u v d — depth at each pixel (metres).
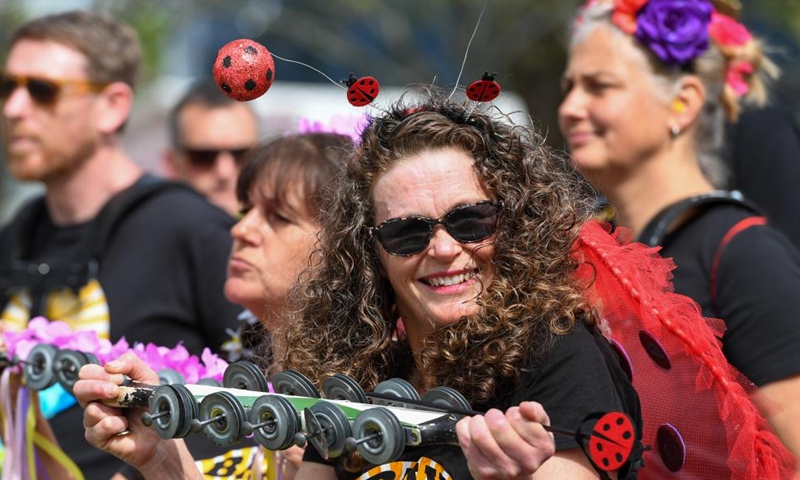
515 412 5.62
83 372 7.43
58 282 11.25
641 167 10.37
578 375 6.40
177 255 11.27
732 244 9.23
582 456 6.22
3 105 11.97
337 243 7.29
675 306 7.45
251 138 16.77
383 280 7.30
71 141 11.73
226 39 55.31
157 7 45.53
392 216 6.89
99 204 11.87
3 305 11.47
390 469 6.71
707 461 7.33
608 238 7.60
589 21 10.62
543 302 6.64
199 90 16.83
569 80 10.89
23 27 12.11
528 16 40.50
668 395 7.35
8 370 9.14
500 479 5.70
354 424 6.10
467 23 42.00
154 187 11.52
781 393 8.75
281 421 6.28
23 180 11.98
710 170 10.77
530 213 6.89
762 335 8.90
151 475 7.57
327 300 7.35
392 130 7.05
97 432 7.38
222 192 16.61
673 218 9.60
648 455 7.33
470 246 6.75
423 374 7.05
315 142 9.23
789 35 36.22
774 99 12.98
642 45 10.30
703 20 10.34
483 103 7.35
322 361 7.33
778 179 12.27
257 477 8.68
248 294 9.13
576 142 10.53
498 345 6.56
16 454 9.12
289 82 53.81
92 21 12.27
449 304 6.78
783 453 7.57
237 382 7.25
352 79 7.20
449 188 6.77
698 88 10.37
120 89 12.16
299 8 50.25
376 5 45.94
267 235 9.10
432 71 47.03
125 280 11.20
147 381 7.55
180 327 11.23
